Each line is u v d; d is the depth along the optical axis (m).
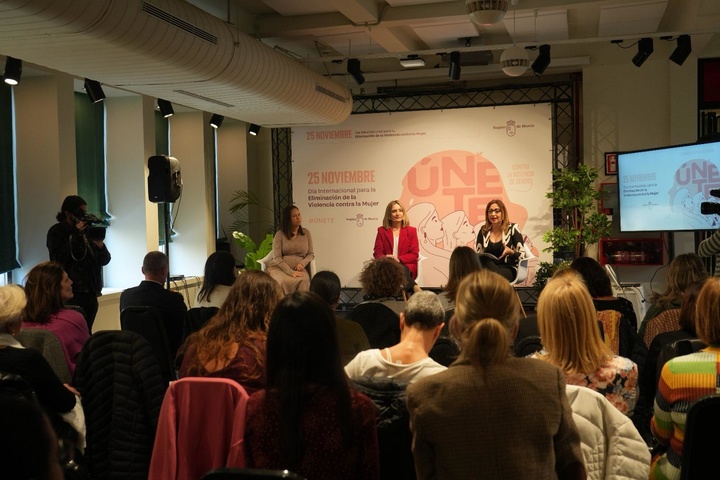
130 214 8.75
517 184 9.56
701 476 2.09
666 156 7.87
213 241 10.48
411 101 10.95
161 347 4.41
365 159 9.99
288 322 1.88
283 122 9.02
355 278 10.07
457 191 9.73
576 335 2.37
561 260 9.18
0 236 7.07
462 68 9.82
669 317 3.88
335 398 1.86
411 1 7.36
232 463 2.38
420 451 1.90
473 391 1.87
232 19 7.96
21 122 7.25
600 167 9.40
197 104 7.62
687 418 2.08
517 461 1.84
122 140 8.73
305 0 7.21
